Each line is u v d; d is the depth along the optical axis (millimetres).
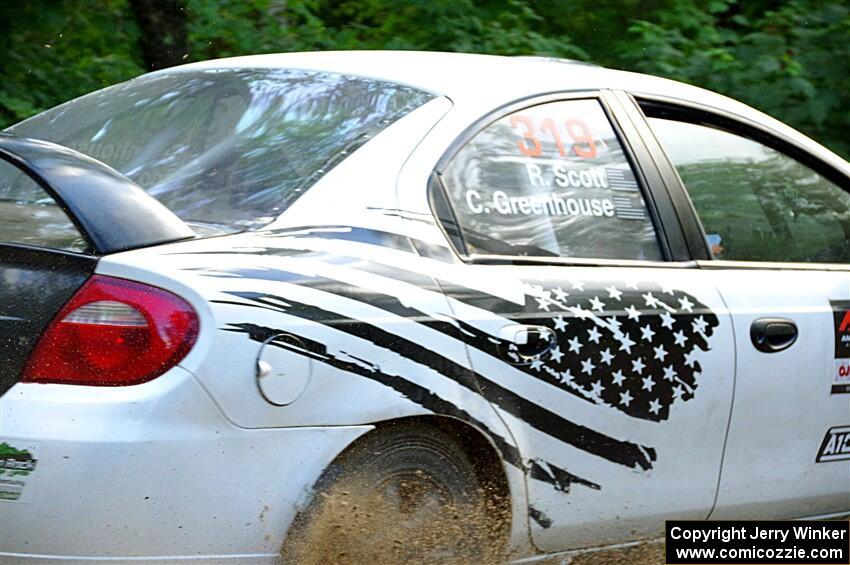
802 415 6574
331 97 5895
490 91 5992
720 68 13633
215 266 4766
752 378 6316
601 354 5727
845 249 7227
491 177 5762
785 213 6984
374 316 5027
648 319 5930
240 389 4660
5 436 4488
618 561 6090
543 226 5848
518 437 5441
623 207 6195
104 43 12820
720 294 6293
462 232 5539
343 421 4902
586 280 5820
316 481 4852
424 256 5340
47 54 12477
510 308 5461
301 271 4934
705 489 6203
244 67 6410
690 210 6445
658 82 6762
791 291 6652
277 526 4793
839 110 13891
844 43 13867
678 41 13914
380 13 14266
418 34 14094
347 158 5457
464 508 5426
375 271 5133
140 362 4578
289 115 5832
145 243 4770
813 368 6621
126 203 4832
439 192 5547
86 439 4469
